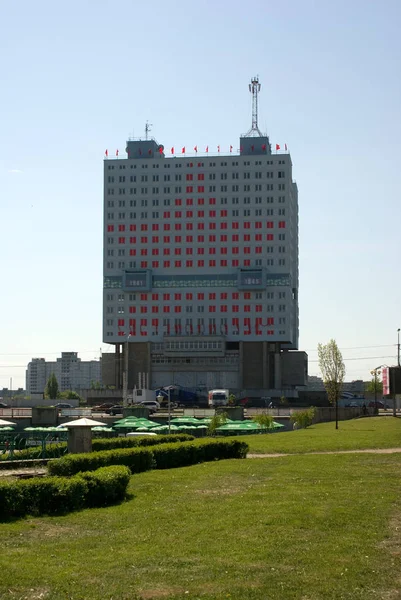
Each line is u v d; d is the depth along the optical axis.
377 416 118.00
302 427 89.81
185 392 181.75
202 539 21.92
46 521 25.06
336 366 115.56
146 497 30.03
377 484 32.75
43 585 17.52
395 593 16.92
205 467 40.62
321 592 16.89
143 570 18.69
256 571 18.48
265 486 32.41
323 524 23.77
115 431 73.00
